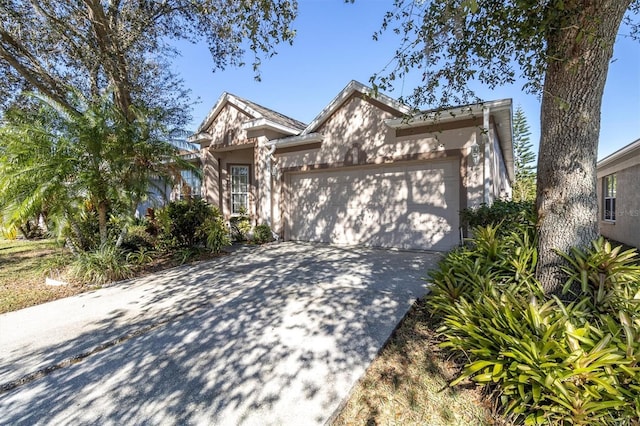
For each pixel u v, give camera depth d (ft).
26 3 24.59
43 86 28.68
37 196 19.17
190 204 31.55
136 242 28.68
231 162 43.55
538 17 10.02
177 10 27.58
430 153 27.35
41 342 12.64
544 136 10.95
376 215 31.78
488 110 23.85
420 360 10.37
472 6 8.45
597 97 9.99
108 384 9.64
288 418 7.95
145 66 32.19
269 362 10.52
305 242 36.22
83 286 20.24
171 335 12.84
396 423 7.72
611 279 9.69
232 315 14.66
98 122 21.76
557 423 6.91
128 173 22.99
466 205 25.73
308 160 35.04
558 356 7.29
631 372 6.81
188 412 8.25
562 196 10.50
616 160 35.32
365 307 14.92
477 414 7.84
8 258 31.07
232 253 30.12
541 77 14.55
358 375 9.68
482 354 8.59
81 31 26.50
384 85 14.80
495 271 12.68
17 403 8.88
